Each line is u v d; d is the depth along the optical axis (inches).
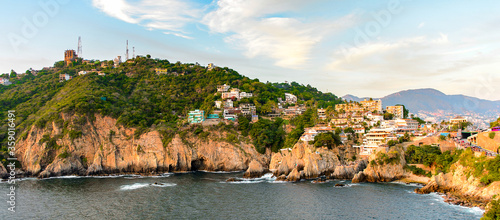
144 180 6614.2
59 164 7278.5
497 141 5265.8
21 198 5078.7
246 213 4197.8
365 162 6594.5
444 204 4286.4
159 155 7815.0
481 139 5610.2
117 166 7608.3
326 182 6018.7
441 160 5516.7
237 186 5856.3
